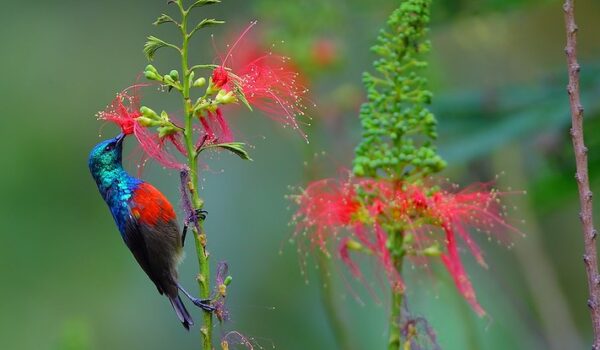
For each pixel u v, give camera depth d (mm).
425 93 6316
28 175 17281
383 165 6297
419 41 6801
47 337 16328
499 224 6801
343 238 6566
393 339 6195
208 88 6375
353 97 12031
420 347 6152
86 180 17516
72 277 16891
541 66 13250
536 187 11320
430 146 6379
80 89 17906
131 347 16312
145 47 6309
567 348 11484
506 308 11828
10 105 17703
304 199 6828
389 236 6352
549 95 10523
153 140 6637
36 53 18078
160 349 16250
